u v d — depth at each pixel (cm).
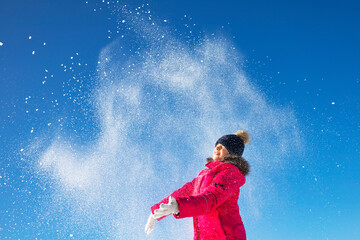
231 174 207
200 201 182
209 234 201
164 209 171
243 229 204
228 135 248
